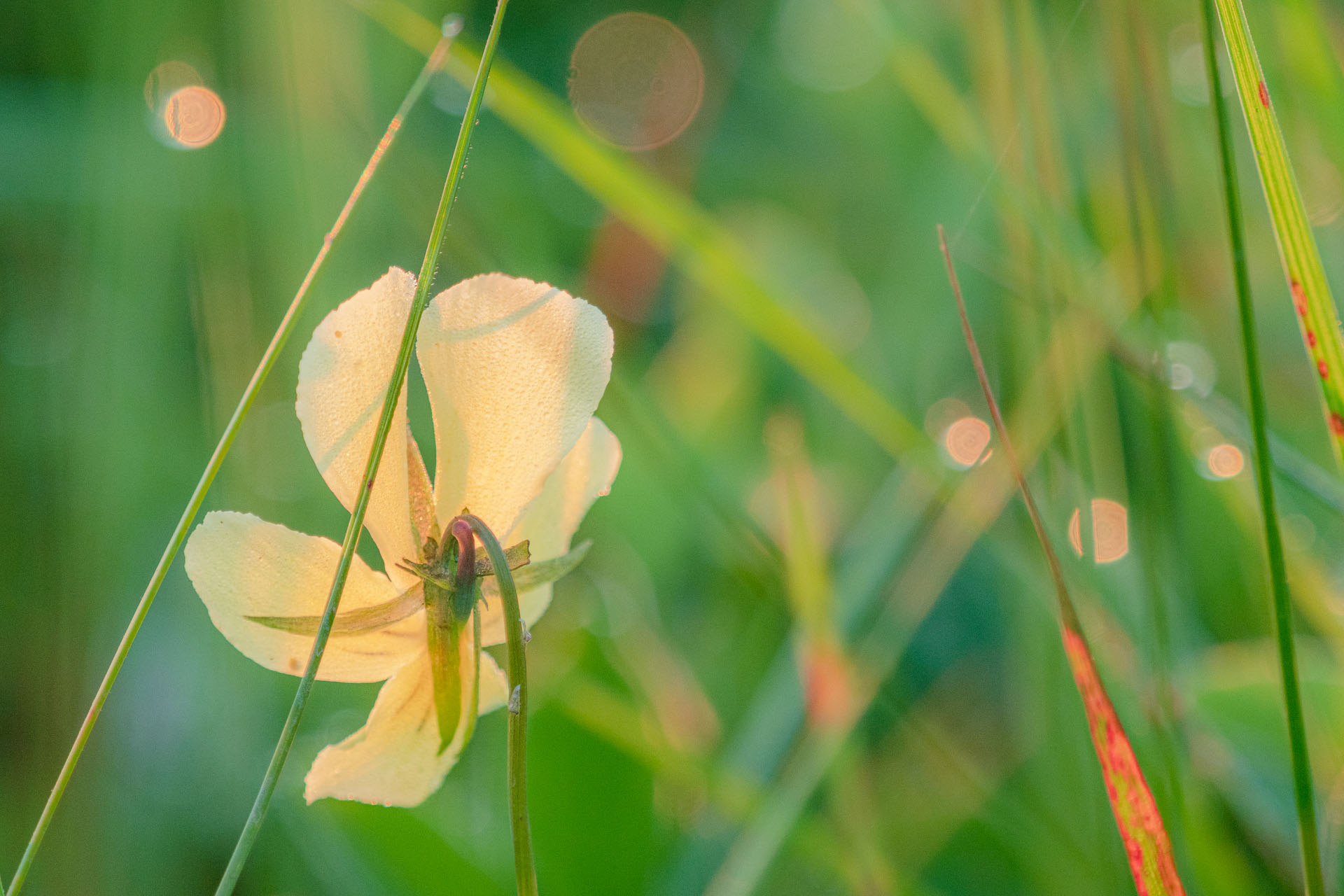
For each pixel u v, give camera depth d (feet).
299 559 0.98
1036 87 1.26
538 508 1.01
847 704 1.17
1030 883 1.19
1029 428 1.22
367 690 1.50
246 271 1.68
